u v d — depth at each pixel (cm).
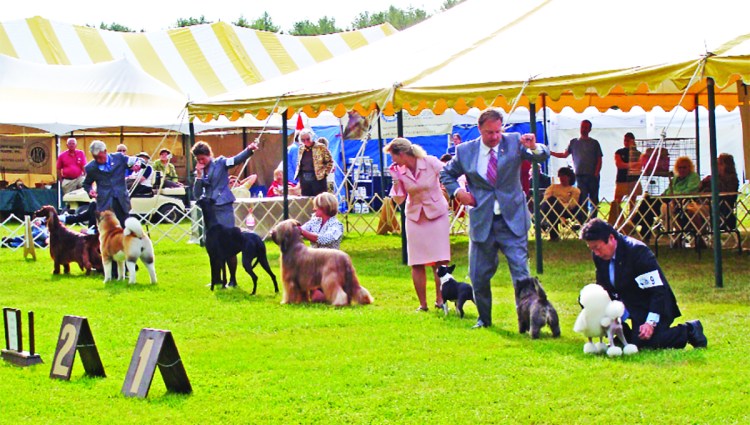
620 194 1491
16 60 2152
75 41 2577
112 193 1141
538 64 1081
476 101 1090
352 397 552
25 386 591
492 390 557
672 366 596
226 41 2830
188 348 699
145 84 2219
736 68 912
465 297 805
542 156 726
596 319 627
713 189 968
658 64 955
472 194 750
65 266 1189
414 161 834
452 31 1365
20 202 1881
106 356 677
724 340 679
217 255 1020
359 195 2194
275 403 544
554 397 538
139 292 1011
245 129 2352
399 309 867
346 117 2330
